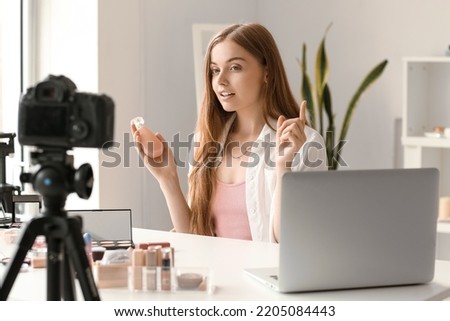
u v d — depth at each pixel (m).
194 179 3.10
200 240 2.70
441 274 2.24
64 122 1.66
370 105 4.96
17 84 4.26
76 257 1.69
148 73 4.45
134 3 4.30
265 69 2.98
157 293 1.99
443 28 4.71
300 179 1.93
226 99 2.94
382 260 2.03
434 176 2.05
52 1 4.23
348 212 1.97
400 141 4.89
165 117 4.59
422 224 2.06
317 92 4.75
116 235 2.57
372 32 4.93
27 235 1.69
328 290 2.02
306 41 5.15
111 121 1.71
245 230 3.01
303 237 1.95
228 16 5.02
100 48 4.11
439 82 4.64
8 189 3.08
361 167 5.01
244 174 3.02
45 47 4.25
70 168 1.71
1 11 4.20
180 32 4.66
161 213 4.61
